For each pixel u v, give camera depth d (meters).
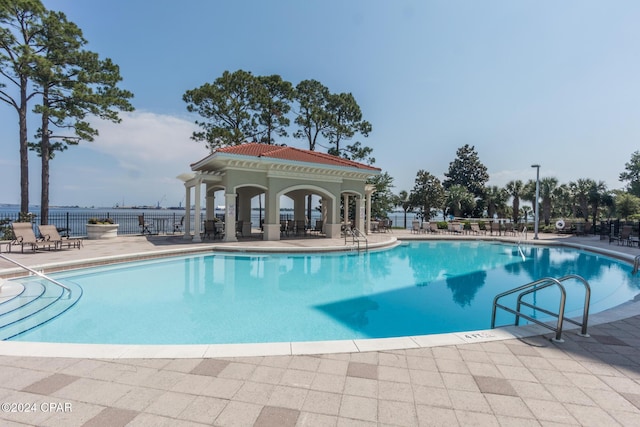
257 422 2.42
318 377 3.12
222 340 5.08
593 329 4.53
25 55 15.21
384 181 30.69
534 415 2.57
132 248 12.84
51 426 2.34
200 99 23.95
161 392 2.82
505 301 7.51
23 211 17.53
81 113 18.47
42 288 7.70
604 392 2.94
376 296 7.83
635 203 32.91
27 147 17.70
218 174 17.08
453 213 41.34
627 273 10.80
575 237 21.22
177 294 7.75
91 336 5.15
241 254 13.17
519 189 34.94
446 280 9.61
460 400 2.77
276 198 16.67
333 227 18.58
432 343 3.95
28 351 3.54
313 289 8.42
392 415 2.54
